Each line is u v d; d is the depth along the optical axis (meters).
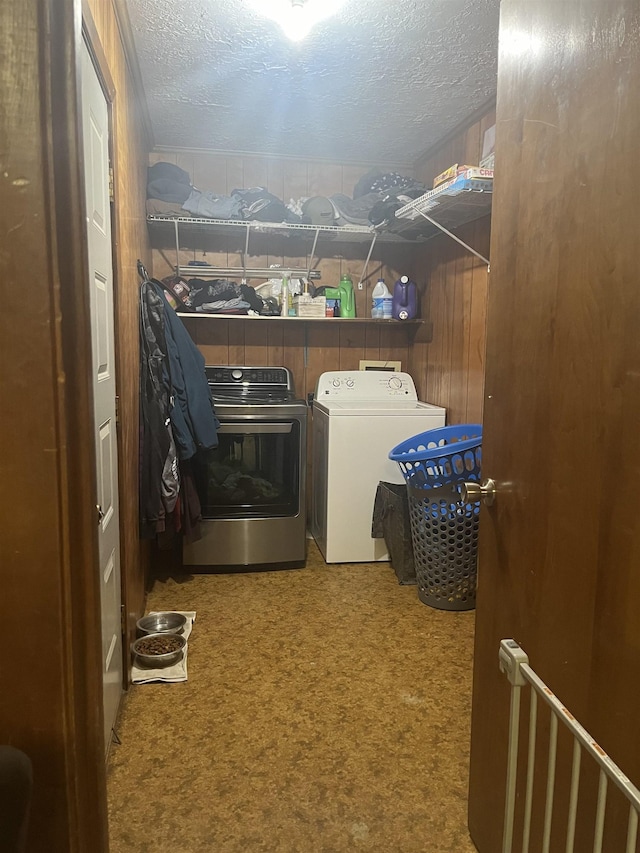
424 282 3.73
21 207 0.66
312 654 2.41
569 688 1.04
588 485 0.99
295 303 3.55
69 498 0.72
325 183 3.76
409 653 2.42
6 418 0.68
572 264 1.03
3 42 0.64
